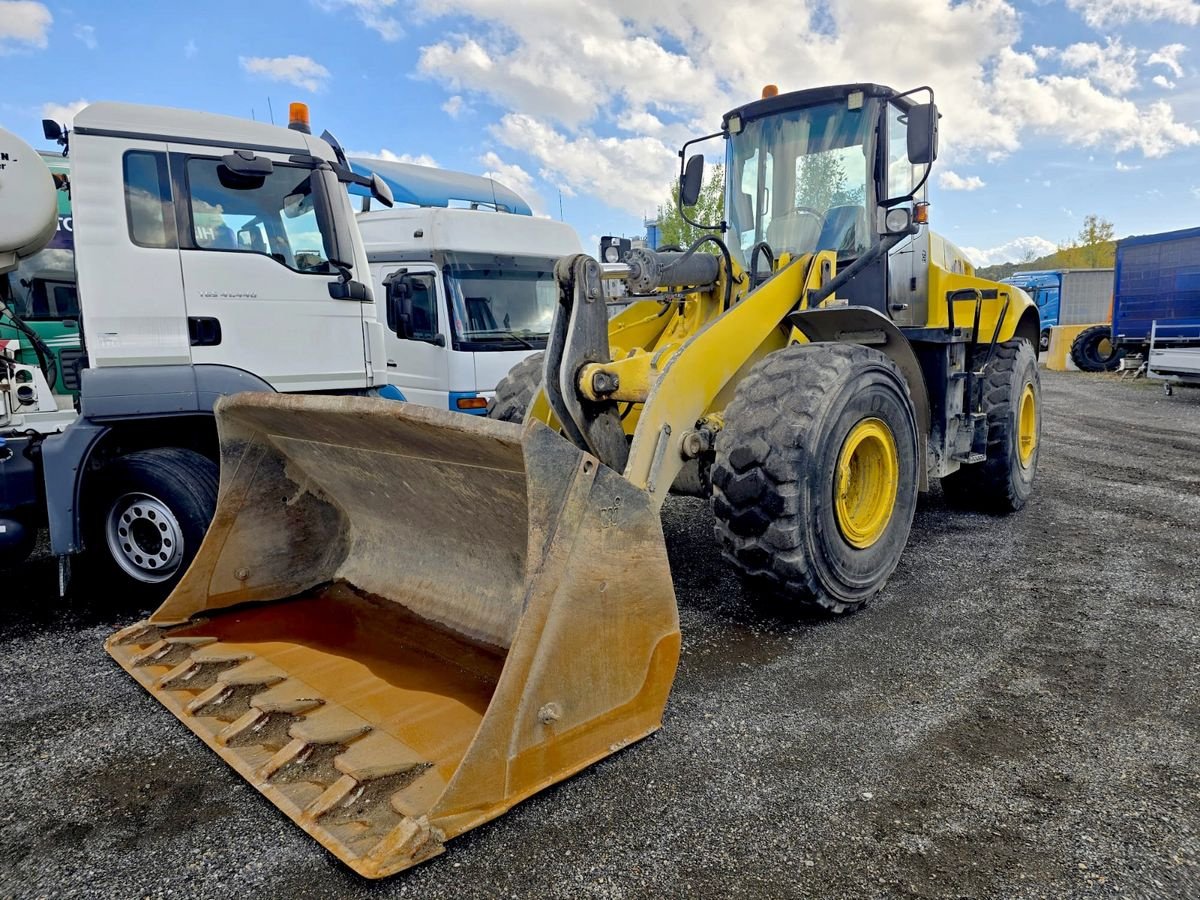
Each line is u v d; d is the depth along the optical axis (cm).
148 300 386
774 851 195
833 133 404
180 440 422
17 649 331
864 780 223
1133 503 555
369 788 201
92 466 387
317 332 441
